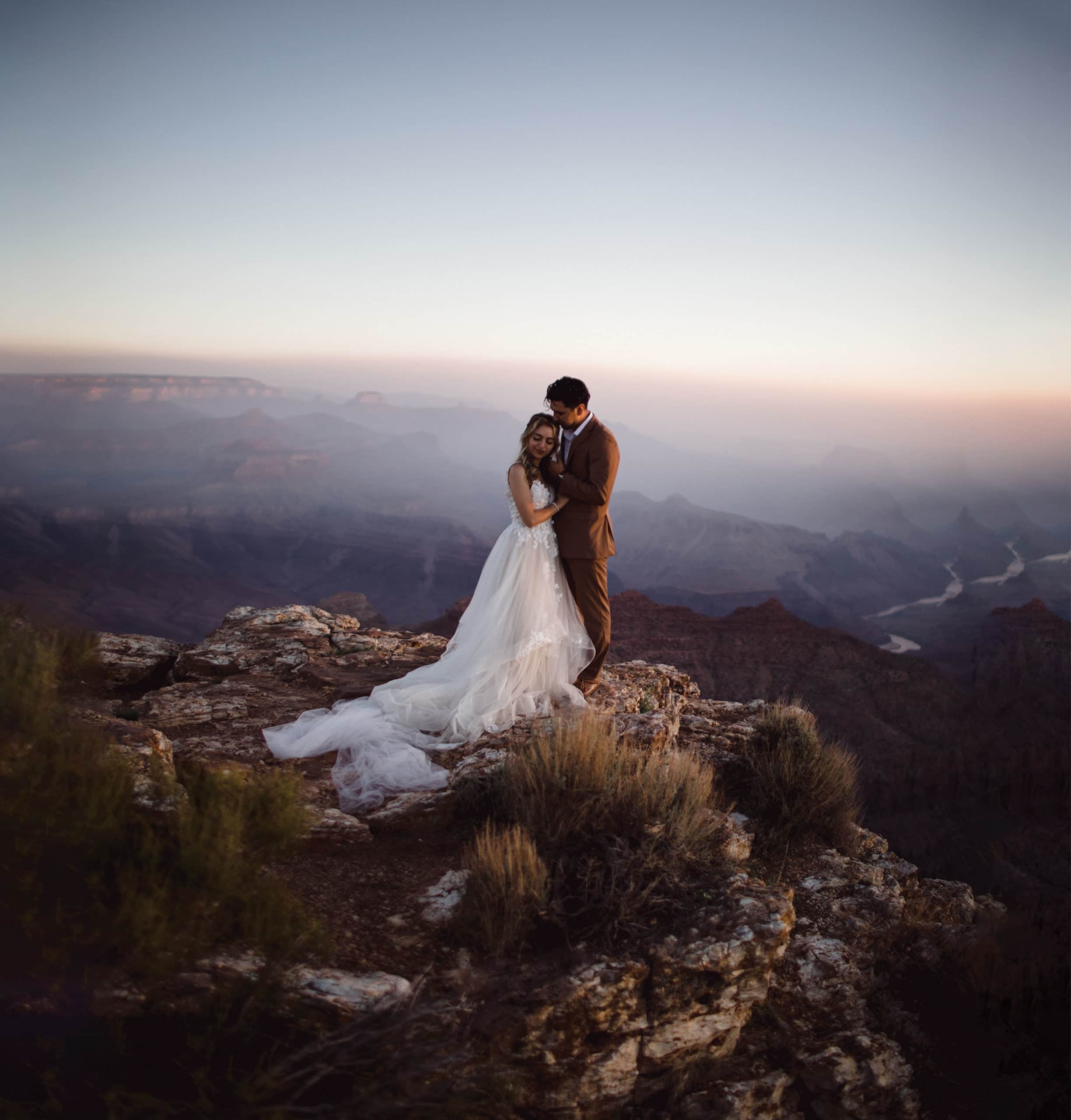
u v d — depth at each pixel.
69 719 4.57
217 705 7.05
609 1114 4.02
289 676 8.40
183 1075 3.18
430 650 9.77
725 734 7.75
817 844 6.83
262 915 3.71
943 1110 4.59
